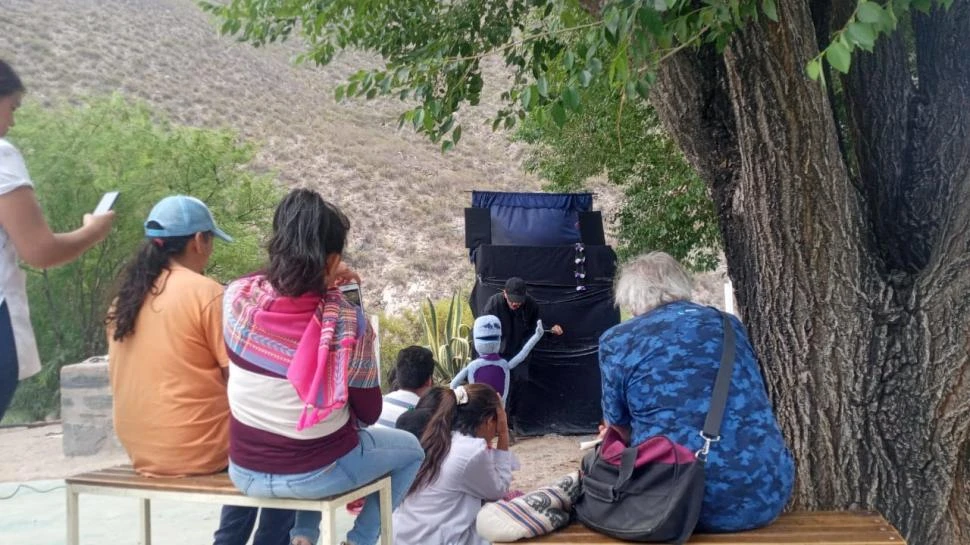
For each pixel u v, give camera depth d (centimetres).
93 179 1216
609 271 896
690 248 1020
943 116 377
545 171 1106
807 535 280
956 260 342
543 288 881
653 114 943
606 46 372
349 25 567
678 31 318
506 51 532
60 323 1177
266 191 1464
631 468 278
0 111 258
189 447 309
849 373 359
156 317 308
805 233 359
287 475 267
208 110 3666
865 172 399
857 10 248
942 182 375
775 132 352
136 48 3878
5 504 566
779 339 371
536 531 288
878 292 361
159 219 321
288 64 4684
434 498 358
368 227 3119
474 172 3831
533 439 866
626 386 291
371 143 3888
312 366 259
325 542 272
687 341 287
